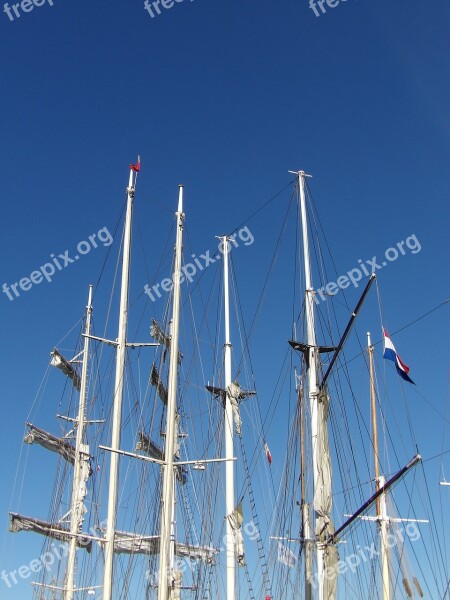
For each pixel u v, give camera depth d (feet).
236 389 138.41
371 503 98.07
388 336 104.32
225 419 136.67
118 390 118.93
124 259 127.44
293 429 124.26
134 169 132.67
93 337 121.29
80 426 171.42
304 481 118.52
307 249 126.00
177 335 103.86
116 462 113.80
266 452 139.64
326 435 110.73
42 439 170.19
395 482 94.79
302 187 131.03
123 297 125.08
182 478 145.28
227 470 131.54
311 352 115.65
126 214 129.80
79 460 170.81
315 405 112.06
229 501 128.98
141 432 136.46
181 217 112.16
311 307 120.57
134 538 120.67
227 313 147.33
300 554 115.03
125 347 122.83
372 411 150.51
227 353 143.13
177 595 131.54
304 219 128.77
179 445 146.10
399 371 102.53
